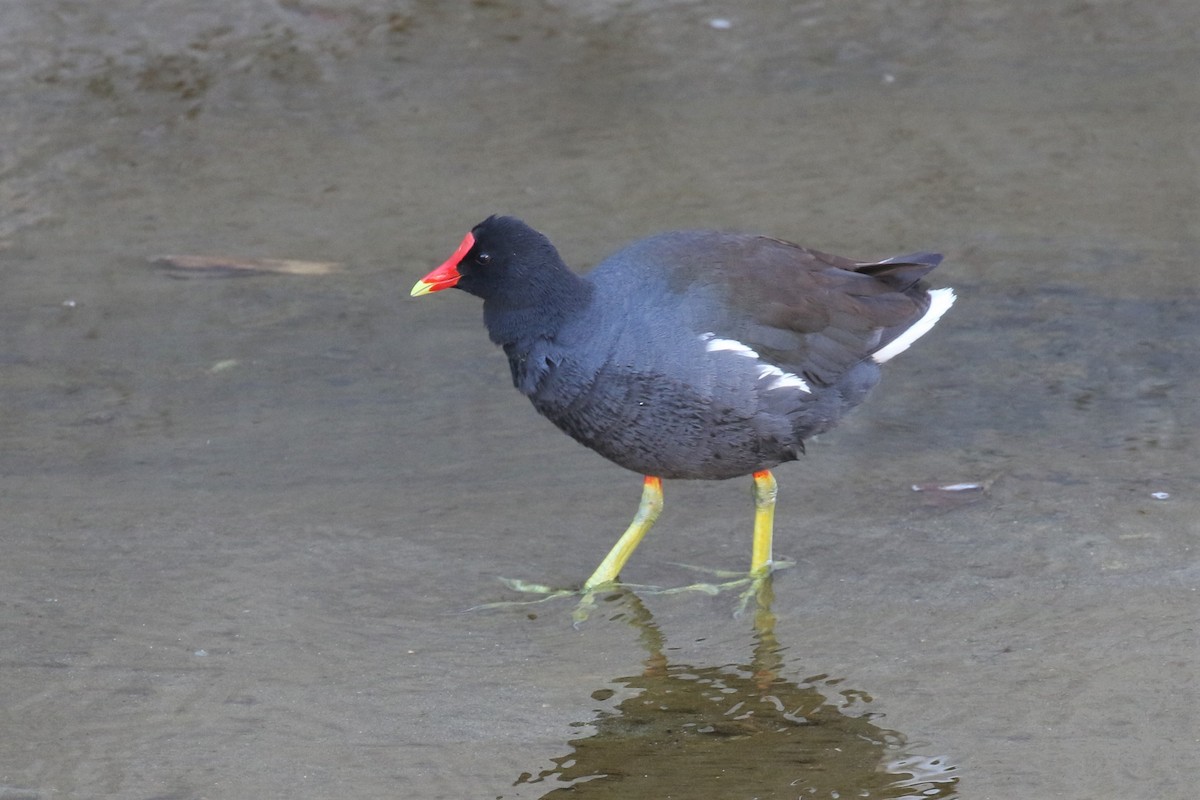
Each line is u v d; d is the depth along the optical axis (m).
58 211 14.30
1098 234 13.95
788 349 9.14
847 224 14.08
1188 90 16.78
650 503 9.62
